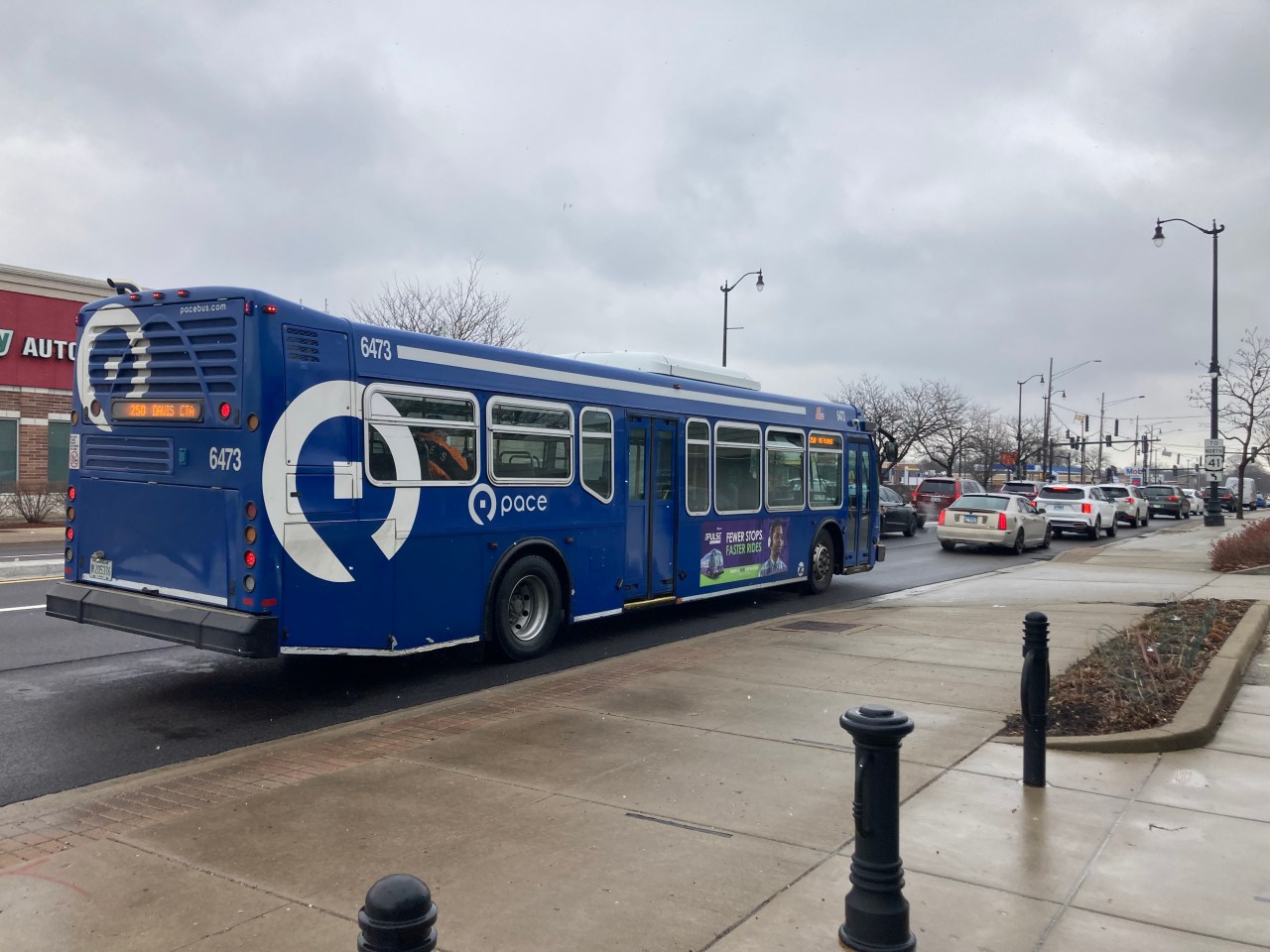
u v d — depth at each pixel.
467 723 7.06
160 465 7.99
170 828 4.98
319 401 7.73
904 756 6.28
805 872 4.48
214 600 7.63
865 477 16.91
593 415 10.66
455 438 8.96
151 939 3.81
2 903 4.13
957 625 11.78
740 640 10.72
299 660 9.94
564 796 5.48
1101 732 6.70
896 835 3.71
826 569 15.60
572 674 8.80
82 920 3.97
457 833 4.92
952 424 63.53
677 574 12.02
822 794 5.55
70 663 9.62
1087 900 4.22
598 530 10.75
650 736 6.73
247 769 6.00
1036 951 3.78
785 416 14.28
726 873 4.46
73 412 8.73
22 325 27.02
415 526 8.54
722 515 12.85
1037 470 94.88
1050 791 5.61
